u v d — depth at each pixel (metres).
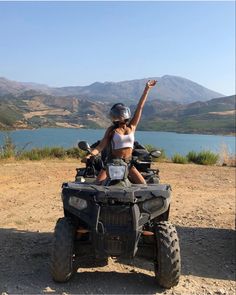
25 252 6.31
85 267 5.82
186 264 6.32
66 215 5.49
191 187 12.52
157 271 5.23
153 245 5.36
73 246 5.11
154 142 59.34
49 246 6.64
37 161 16.67
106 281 5.36
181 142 67.88
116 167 5.43
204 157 19.91
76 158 18.55
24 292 4.89
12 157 16.92
